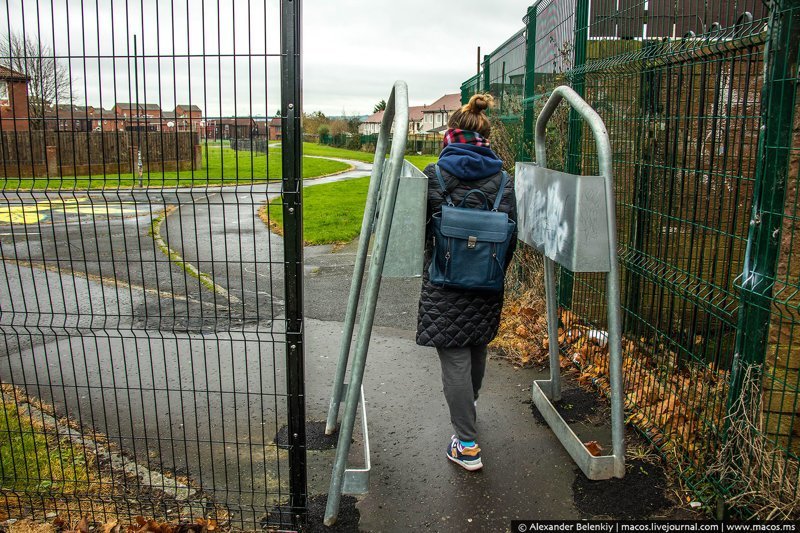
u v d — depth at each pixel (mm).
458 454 3090
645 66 3465
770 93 2322
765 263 2439
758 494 2559
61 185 2346
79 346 4719
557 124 5109
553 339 3670
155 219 11477
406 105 2418
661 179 3748
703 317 4281
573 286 4770
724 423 2721
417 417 3643
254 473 3002
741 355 2584
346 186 19797
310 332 5180
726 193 3910
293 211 2338
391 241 2479
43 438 3234
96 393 3865
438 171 2855
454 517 2725
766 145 2365
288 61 2229
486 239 2760
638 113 3852
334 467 2615
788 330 2734
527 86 5797
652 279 3557
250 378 4160
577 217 2648
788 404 2799
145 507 2703
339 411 3715
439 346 2879
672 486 2893
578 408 3711
